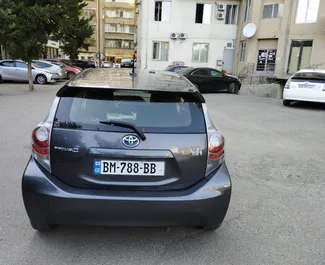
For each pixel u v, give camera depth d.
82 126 2.48
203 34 24.66
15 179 4.07
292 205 3.73
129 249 2.76
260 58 23.36
